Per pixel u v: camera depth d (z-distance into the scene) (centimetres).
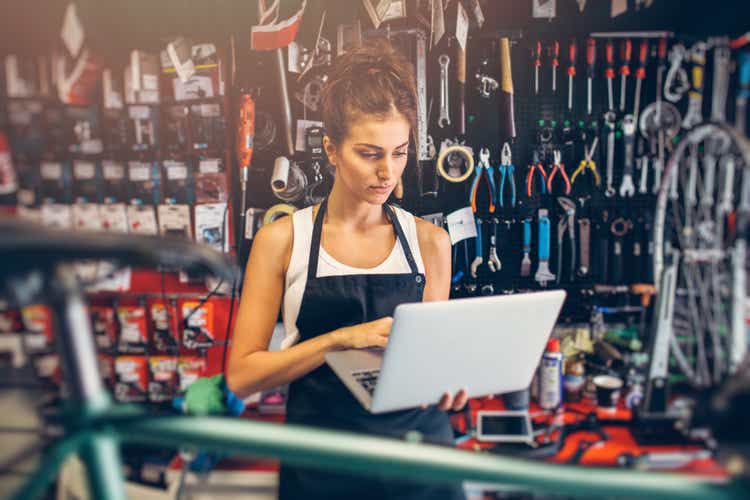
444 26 229
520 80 239
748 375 56
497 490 161
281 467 146
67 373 51
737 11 225
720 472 156
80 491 201
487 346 117
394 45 228
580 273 240
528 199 243
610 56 230
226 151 234
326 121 147
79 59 231
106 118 236
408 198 243
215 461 201
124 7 229
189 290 240
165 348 245
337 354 136
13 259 42
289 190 234
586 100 241
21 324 240
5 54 232
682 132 234
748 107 225
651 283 240
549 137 237
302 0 223
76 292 49
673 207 233
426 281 164
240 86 233
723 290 170
